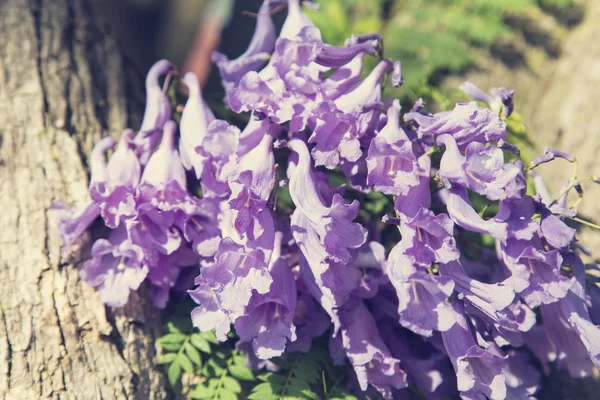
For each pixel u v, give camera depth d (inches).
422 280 12.2
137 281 13.7
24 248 14.5
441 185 13.2
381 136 12.7
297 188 12.8
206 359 14.4
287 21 13.9
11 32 17.2
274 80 13.3
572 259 13.0
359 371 13.3
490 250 15.0
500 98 13.6
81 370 13.6
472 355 12.5
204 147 13.4
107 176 13.9
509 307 13.2
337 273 13.0
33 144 15.7
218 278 12.4
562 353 13.7
